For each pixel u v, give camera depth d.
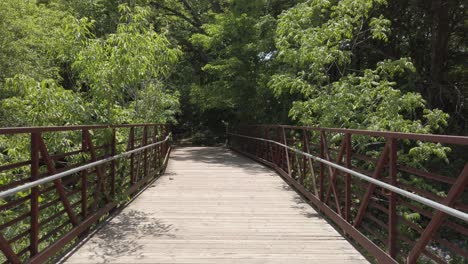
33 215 3.83
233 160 15.58
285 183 9.84
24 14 13.99
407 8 13.15
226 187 9.23
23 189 3.40
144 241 5.09
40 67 12.70
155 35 8.70
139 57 7.48
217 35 17.38
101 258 4.45
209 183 9.80
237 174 11.43
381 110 7.88
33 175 3.81
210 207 7.10
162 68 9.95
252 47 16.38
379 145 8.57
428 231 3.29
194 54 25.36
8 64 12.19
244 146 18.33
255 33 16.89
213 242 5.08
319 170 7.11
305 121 8.54
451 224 3.22
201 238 5.25
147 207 7.06
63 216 5.78
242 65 16.97
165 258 4.47
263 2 17.16
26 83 6.60
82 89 8.22
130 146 7.94
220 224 5.96
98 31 18.77
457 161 11.32
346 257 4.57
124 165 7.38
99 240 5.12
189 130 30.28
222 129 28.06
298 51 9.16
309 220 6.27
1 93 10.14
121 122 7.29
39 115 6.22
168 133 16.77
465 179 2.89
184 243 5.03
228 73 17.25
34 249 3.83
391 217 3.96
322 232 5.60
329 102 8.15
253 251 4.75
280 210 6.93
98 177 5.86
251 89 17.39
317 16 10.46
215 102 18.34
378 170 4.32
